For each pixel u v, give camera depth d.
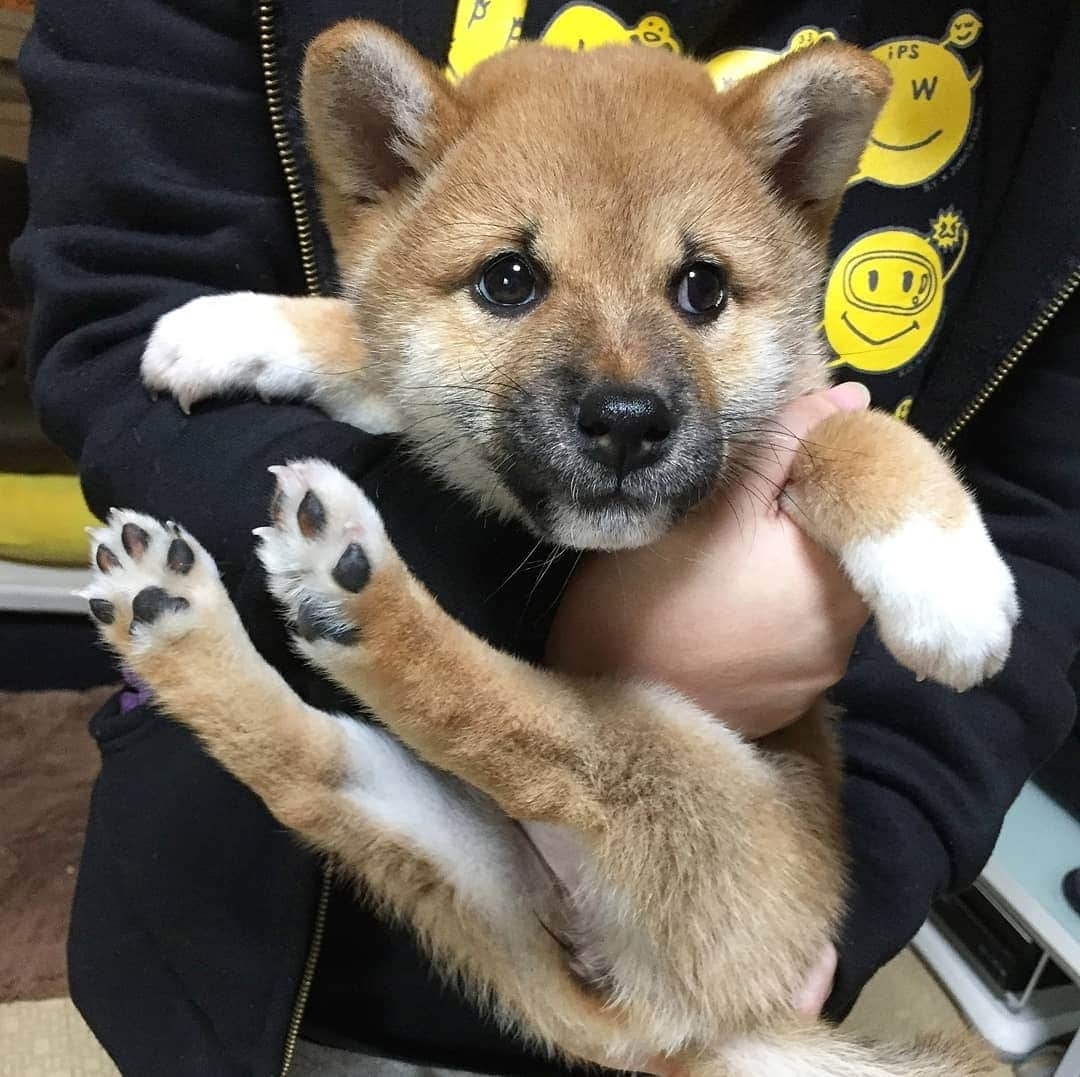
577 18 0.36
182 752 0.31
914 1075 0.30
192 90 0.31
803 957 0.29
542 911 0.29
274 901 0.29
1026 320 0.34
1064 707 0.34
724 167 0.29
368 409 0.32
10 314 0.70
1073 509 0.35
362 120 0.30
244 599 0.25
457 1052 0.34
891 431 0.28
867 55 0.29
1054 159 0.34
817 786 0.30
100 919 0.32
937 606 0.25
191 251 0.31
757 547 0.27
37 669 0.71
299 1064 0.35
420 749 0.25
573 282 0.27
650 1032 0.28
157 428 0.27
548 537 0.27
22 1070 0.46
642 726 0.27
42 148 0.31
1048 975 0.54
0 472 0.68
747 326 0.29
